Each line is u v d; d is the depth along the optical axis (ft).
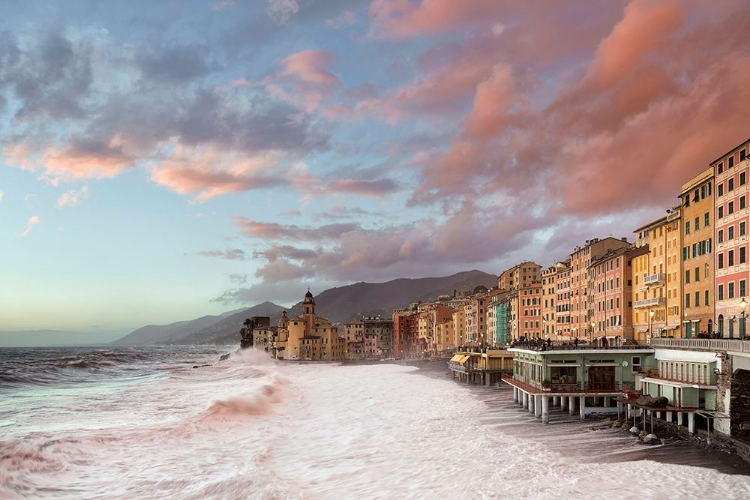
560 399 272.10
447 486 144.77
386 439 204.54
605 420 231.50
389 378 502.79
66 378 508.94
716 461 165.48
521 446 187.32
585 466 161.27
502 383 408.26
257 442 201.98
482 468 160.25
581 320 467.52
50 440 179.01
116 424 233.76
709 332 256.93
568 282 503.61
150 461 171.53
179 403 308.81
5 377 459.32
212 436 210.79
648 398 201.87
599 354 242.99
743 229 239.30
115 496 139.54
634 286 368.07
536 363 258.16
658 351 233.96
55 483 147.64
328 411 285.02
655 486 142.31
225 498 136.15
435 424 233.96
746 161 237.86
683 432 193.36
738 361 173.17
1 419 246.27
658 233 332.19
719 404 182.50
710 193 270.05
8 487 140.97
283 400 324.60
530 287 585.22
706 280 272.51
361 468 165.07
